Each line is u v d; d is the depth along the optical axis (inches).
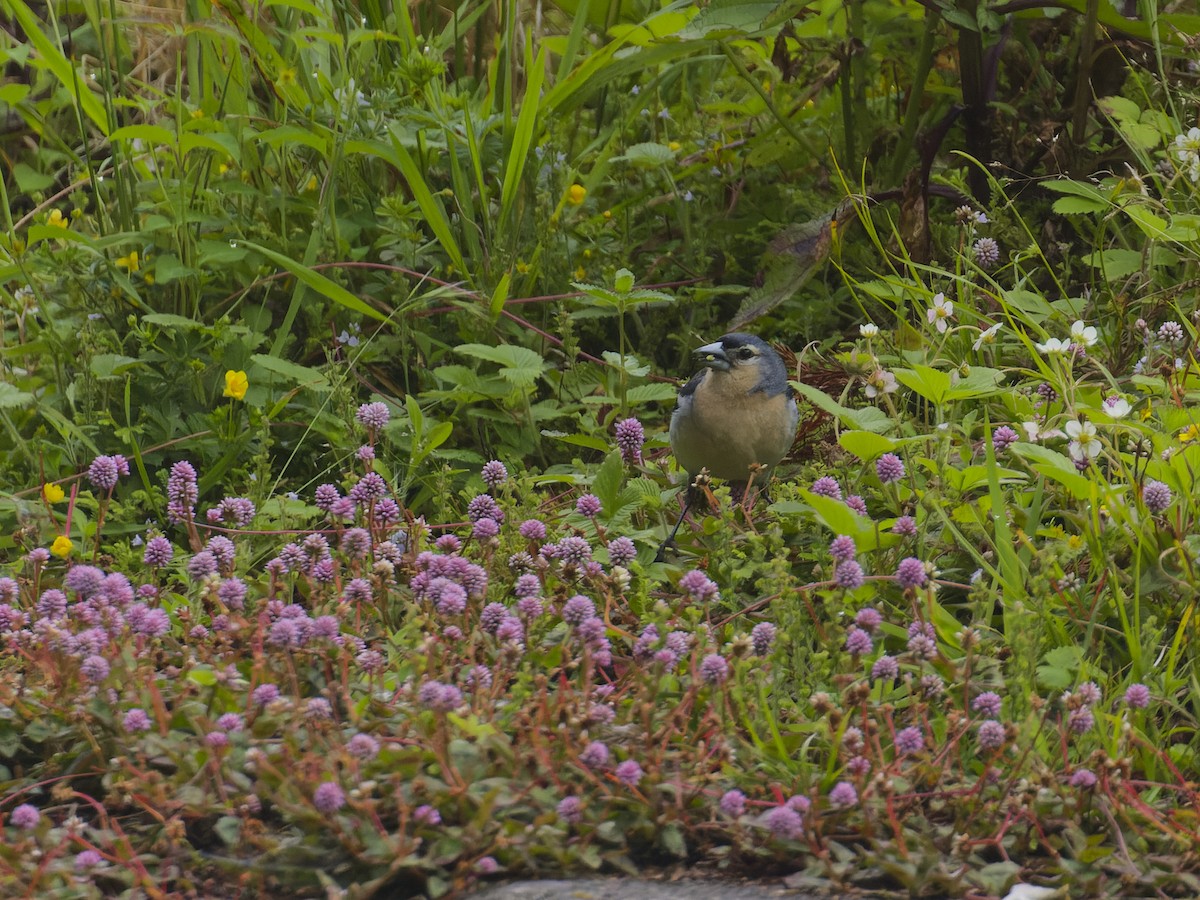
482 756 240.2
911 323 477.1
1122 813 240.2
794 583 329.7
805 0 480.7
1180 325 420.5
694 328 525.0
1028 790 235.0
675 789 237.6
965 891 224.7
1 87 497.0
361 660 270.1
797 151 557.0
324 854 228.1
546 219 498.0
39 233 449.4
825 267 524.4
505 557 343.3
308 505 435.2
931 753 259.1
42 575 343.9
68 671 265.0
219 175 521.0
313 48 516.1
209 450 438.6
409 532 350.3
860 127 542.3
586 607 262.4
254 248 449.7
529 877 230.4
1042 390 380.5
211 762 239.3
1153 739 273.7
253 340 453.7
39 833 227.9
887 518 367.2
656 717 263.1
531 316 506.9
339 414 443.8
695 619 292.0
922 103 571.2
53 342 446.0
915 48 559.5
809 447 443.8
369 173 523.5
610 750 249.1
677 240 562.3
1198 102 456.4
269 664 269.0
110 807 249.8
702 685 257.6
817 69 581.6
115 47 550.9
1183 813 244.7
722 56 579.8
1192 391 354.6
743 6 488.4
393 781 233.6
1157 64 483.8
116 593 281.6
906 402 405.7
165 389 448.8
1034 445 315.9
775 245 483.2
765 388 384.2
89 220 526.9
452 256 474.3
